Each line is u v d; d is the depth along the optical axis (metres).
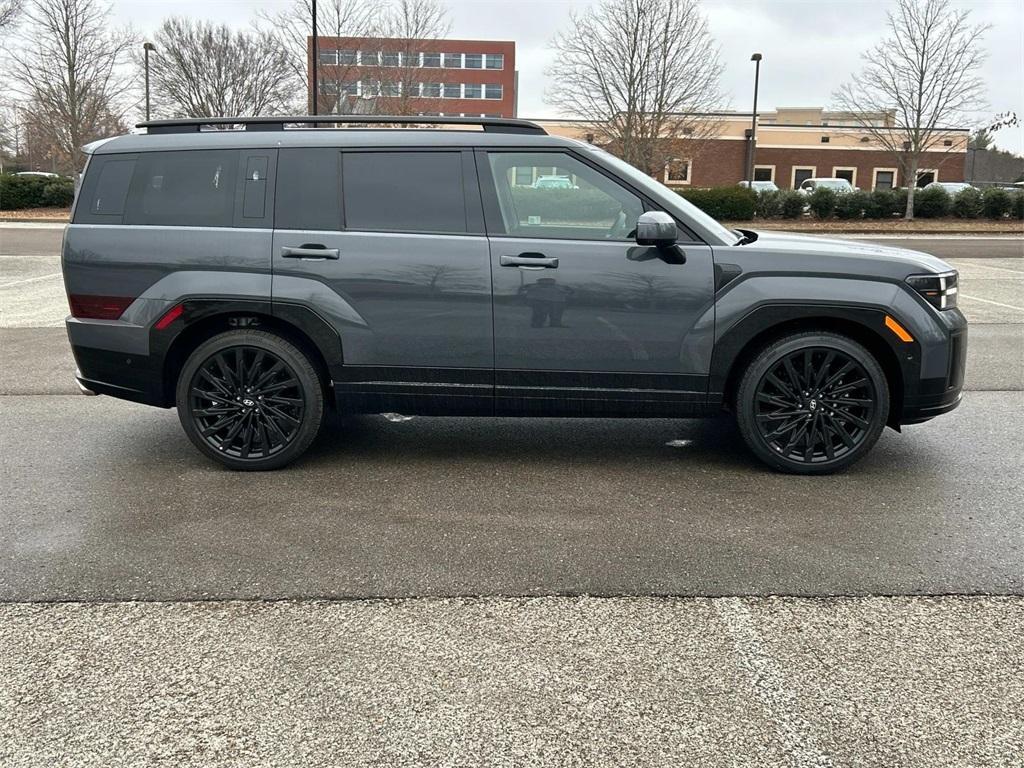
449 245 4.55
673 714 2.59
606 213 4.58
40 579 3.45
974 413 6.08
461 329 4.58
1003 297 12.47
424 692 2.70
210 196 4.68
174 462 4.98
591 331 4.54
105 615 3.17
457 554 3.71
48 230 26.41
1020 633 3.06
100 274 4.69
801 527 4.00
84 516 4.12
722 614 3.19
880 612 3.21
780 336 4.62
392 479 4.68
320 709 2.61
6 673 2.79
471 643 2.99
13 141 45.38
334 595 3.33
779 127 48.81
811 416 4.64
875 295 4.46
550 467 4.89
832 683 2.75
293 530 3.96
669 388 4.61
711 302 4.51
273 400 4.77
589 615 3.18
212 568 3.56
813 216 31.05
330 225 4.61
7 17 30.48
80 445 5.30
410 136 4.67
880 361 4.71
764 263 4.50
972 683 2.75
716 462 4.98
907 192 30.70
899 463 4.94
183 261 4.62
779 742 2.46
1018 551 3.73
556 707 2.62
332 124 5.87
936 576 3.49
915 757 2.39
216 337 4.73
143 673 2.80
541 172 4.61
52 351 8.26
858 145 48.97
